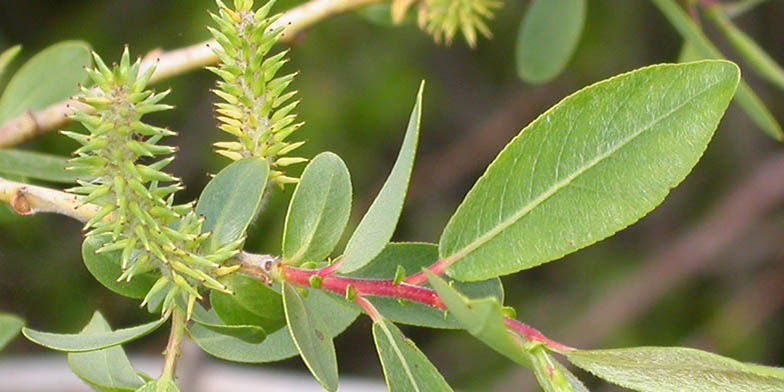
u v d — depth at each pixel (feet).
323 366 1.03
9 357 2.58
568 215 1.04
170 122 2.75
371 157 2.69
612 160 1.03
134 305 2.56
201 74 2.70
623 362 1.00
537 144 1.04
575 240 1.03
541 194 1.04
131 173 1.04
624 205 1.03
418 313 1.09
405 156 1.01
